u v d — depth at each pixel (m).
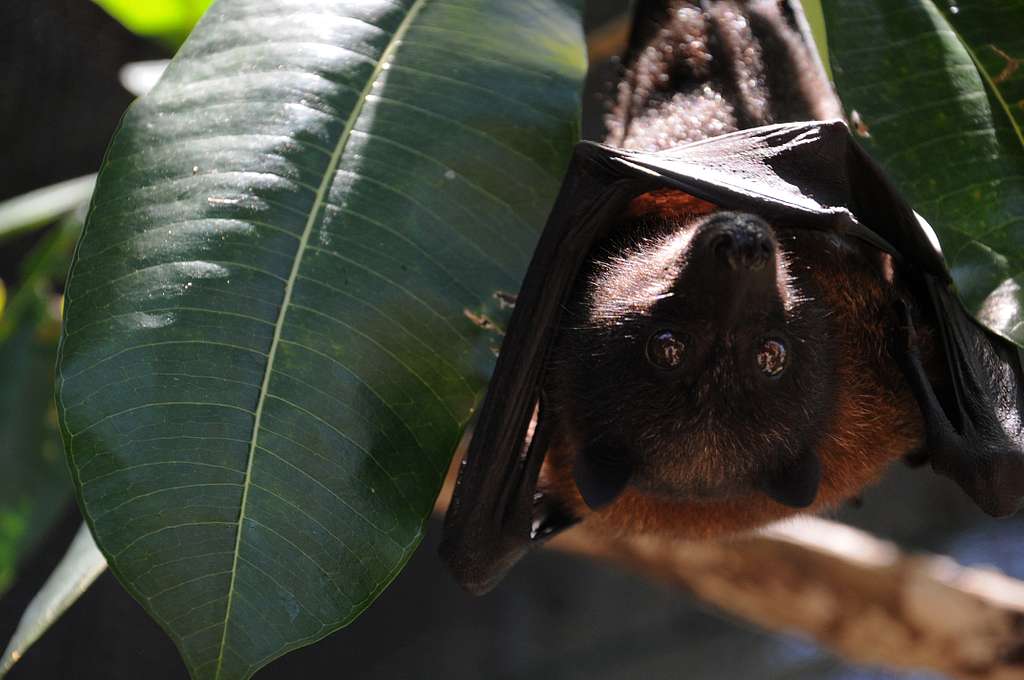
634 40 0.97
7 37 1.44
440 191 0.82
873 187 0.87
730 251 0.83
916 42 0.85
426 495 0.82
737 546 1.05
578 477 0.87
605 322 0.88
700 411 0.86
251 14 0.83
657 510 0.91
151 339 0.81
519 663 2.08
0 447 1.08
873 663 1.06
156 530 0.81
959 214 0.84
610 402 0.87
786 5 0.96
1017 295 0.83
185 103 0.83
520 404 0.86
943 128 0.84
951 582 1.04
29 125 1.55
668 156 0.86
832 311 0.90
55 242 1.07
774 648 2.05
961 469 0.87
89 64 1.46
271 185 0.82
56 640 1.78
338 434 0.81
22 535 1.09
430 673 2.05
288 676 2.02
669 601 2.12
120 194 0.82
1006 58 0.84
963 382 0.88
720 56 0.95
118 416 0.81
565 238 0.85
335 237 0.82
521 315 0.85
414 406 0.82
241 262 0.81
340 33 0.83
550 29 0.84
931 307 0.89
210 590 0.81
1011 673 1.03
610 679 2.06
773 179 0.86
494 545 0.88
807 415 0.88
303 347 0.81
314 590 0.81
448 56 0.83
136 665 1.81
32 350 1.09
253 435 0.81
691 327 0.85
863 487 0.93
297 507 0.81
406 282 0.82
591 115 1.41
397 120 0.83
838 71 0.85
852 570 1.04
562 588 2.15
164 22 0.99
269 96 0.82
